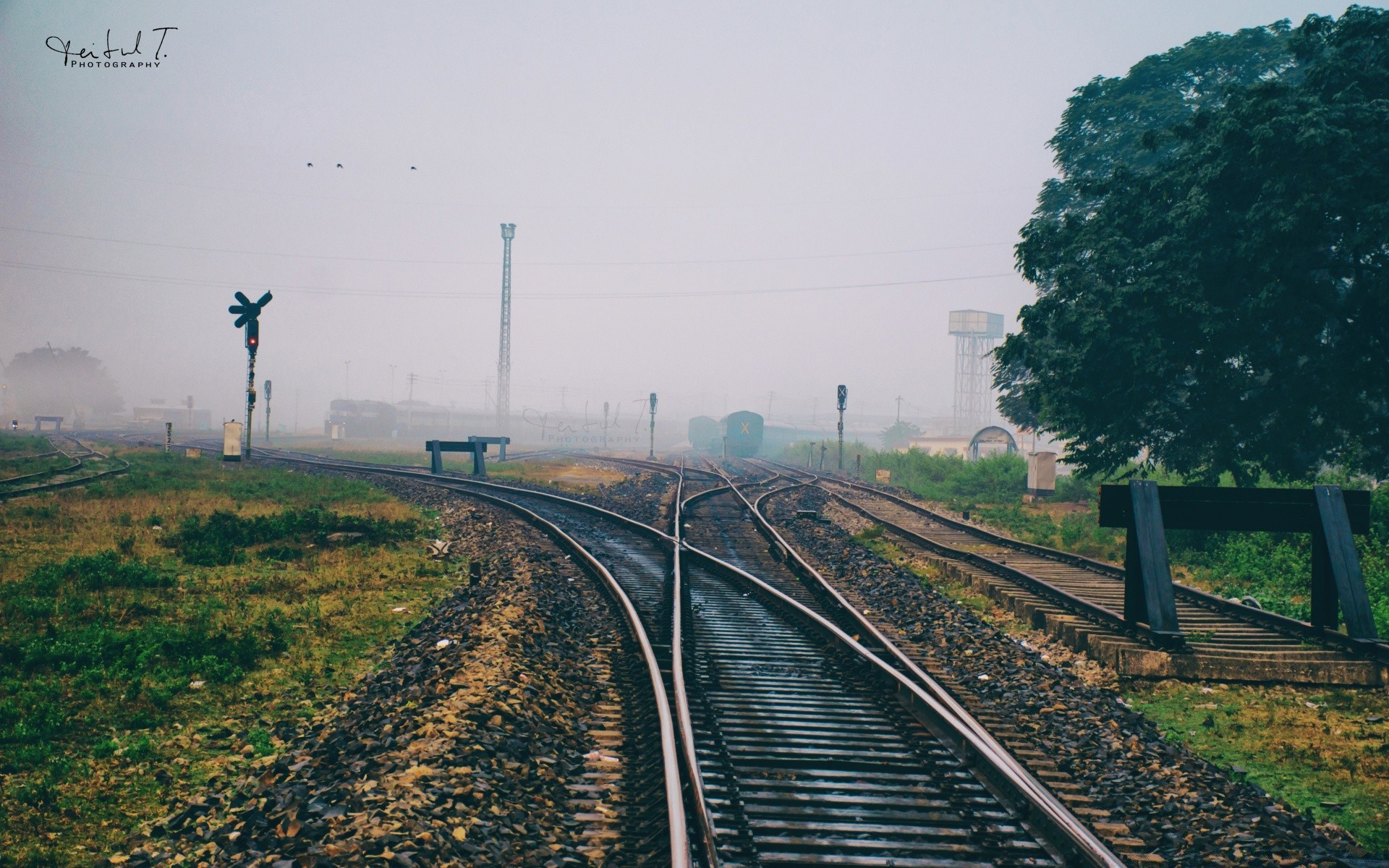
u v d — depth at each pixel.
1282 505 12.90
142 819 6.68
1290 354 21.09
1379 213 18.59
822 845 6.08
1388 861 6.27
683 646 11.72
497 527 23.61
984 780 7.30
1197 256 21.38
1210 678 11.56
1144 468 26.80
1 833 6.27
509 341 100.25
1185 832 6.53
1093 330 22.12
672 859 5.50
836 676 10.66
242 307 42.66
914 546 23.05
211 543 19.14
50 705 8.89
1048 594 15.47
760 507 30.97
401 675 10.33
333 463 49.56
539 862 5.74
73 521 22.05
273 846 5.57
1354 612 12.10
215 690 10.05
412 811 5.89
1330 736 9.46
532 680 9.45
